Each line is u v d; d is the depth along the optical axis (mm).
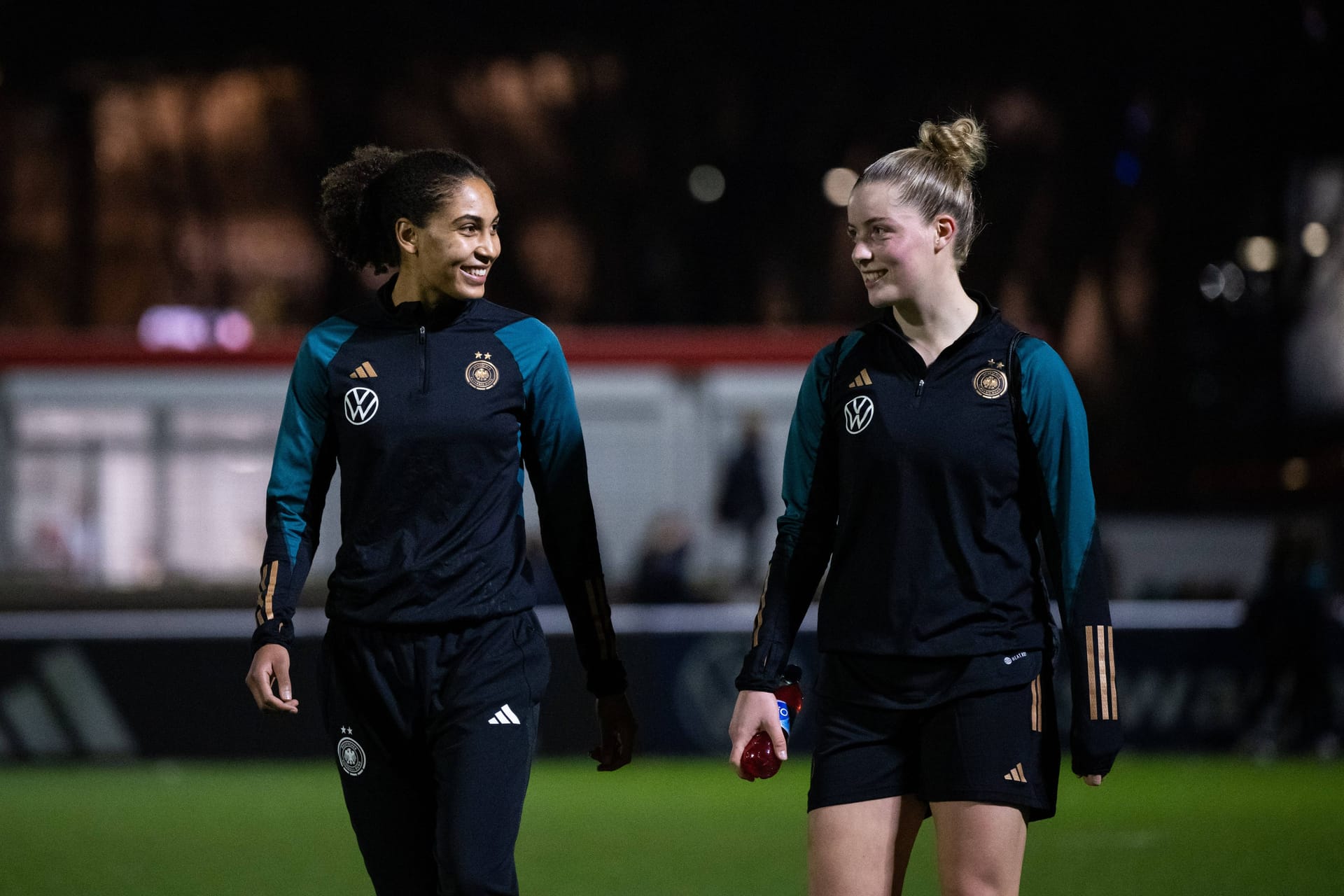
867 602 12492
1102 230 95938
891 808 12461
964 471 12352
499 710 13117
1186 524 75875
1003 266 97750
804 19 91812
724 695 47625
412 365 13469
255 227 104750
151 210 104562
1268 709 47250
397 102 101438
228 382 62000
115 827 33438
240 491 61812
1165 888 25297
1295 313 94750
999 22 88312
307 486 13867
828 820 12430
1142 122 90750
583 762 46906
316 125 102312
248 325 68188
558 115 102312
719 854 29500
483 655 13195
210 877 26891
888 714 12430
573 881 26453
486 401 13430
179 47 88375
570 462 13961
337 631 13430
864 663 12500
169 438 61719
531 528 50938
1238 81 86625
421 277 13719
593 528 14141
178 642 47344
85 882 26438
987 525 12406
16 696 47062
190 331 65875
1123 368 98750
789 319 102312
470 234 13602
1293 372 96750
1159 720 48344
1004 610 12398
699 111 99438
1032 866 27594
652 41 93062
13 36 86375
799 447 13141
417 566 13133
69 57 87625
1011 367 12516
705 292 102875
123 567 61062
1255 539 75438
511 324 13820
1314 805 36438
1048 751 12523
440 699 13156
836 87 95125
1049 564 12664
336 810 36156
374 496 13312
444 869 12781
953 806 12219
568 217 103188
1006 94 95688
